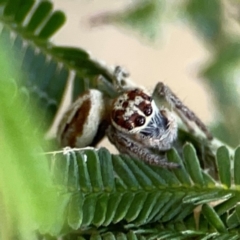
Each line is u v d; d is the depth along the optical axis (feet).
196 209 0.15
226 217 0.15
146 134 0.16
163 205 0.15
